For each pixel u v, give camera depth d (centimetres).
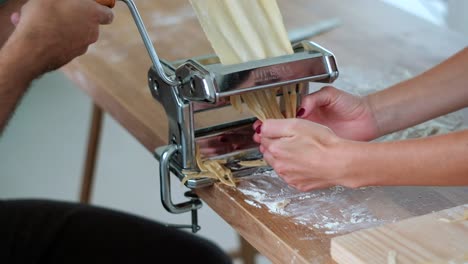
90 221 141
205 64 109
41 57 115
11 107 120
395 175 92
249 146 116
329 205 104
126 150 286
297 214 102
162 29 164
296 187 102
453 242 90
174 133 112
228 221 109
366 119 115
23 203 145
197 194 116
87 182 211
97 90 145
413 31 161
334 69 107
